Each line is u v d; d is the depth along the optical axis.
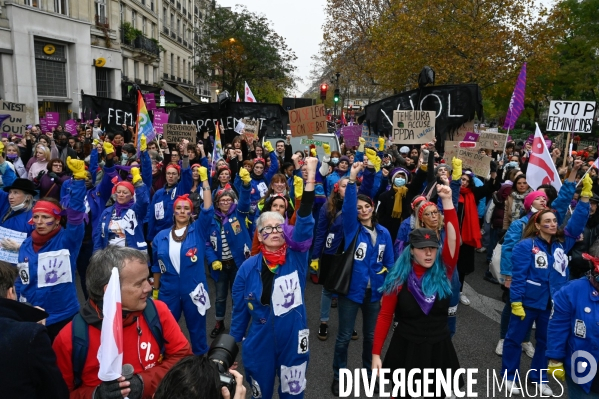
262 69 41.19
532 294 4.06
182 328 5.61
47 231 3.59
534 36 20.98
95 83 26.69
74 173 3.62
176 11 44.78
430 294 3.12
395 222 6.19
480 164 7.05
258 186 7.43
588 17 31.64
